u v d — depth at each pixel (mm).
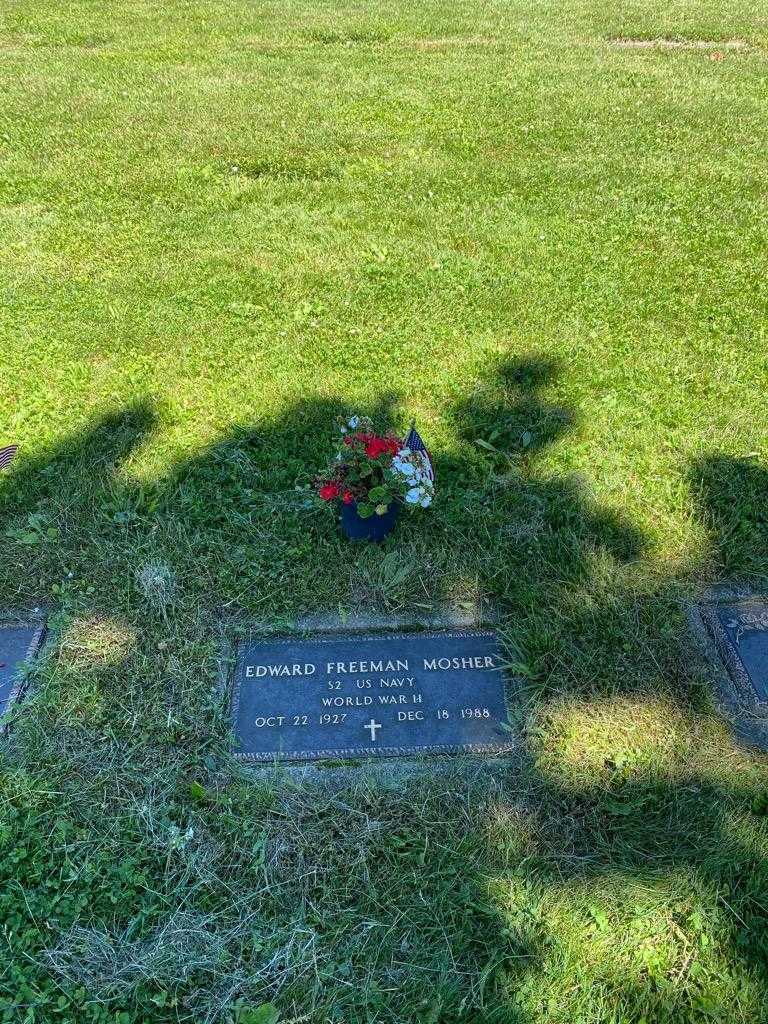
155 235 3459
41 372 2697
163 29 6547
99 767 1718
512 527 2195
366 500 2057
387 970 1459
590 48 6090
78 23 6770
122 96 5047
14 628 1990
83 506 2250
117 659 1910
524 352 2781
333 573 2082
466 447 2416
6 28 6641
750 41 6293
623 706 1833
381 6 7238
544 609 1999
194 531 2189
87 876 1551
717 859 1580
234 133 4453
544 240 3420
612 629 1956
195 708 1823
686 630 1986
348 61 5723
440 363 2734
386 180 3922
